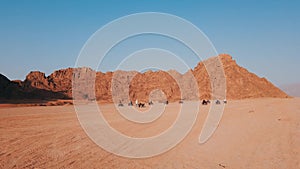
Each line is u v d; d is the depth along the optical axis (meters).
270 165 9.29
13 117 26.94
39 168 8.48
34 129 17.64
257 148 12.17
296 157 10.41
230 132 17.09
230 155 10.84
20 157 9.84
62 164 9.06
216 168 8.98
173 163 9.61
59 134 15.62
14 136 14.71
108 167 8.94
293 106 46.00
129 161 9.84
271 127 19.42
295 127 19.33
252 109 39.59
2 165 8.69
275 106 46.94
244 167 9.07
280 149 11.91
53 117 27.12
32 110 41.62
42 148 11.59
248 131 17.52
